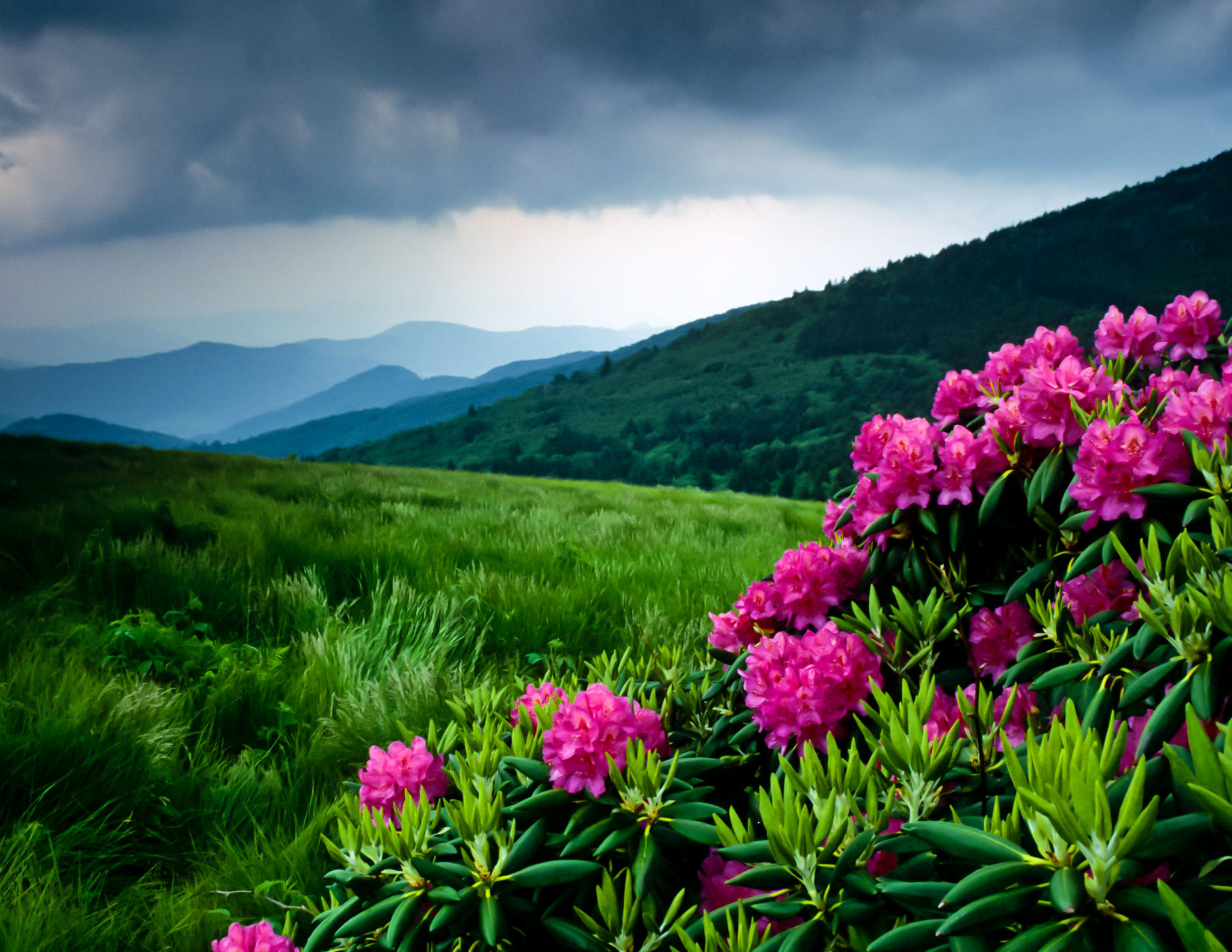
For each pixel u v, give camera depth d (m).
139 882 2.73
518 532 8.73
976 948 0.96
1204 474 1.40
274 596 5.62
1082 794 0.90
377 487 13.03
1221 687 1.12
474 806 1.52
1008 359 2.27
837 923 1.14
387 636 5.12
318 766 3.54
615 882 1.53
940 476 1.89
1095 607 1.68
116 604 5.04
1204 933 0.76
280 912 2.48
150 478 11.44
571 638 5.20
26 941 2.21
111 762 3.10
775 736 1.74
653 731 1.83
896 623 1.87
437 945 1.48
